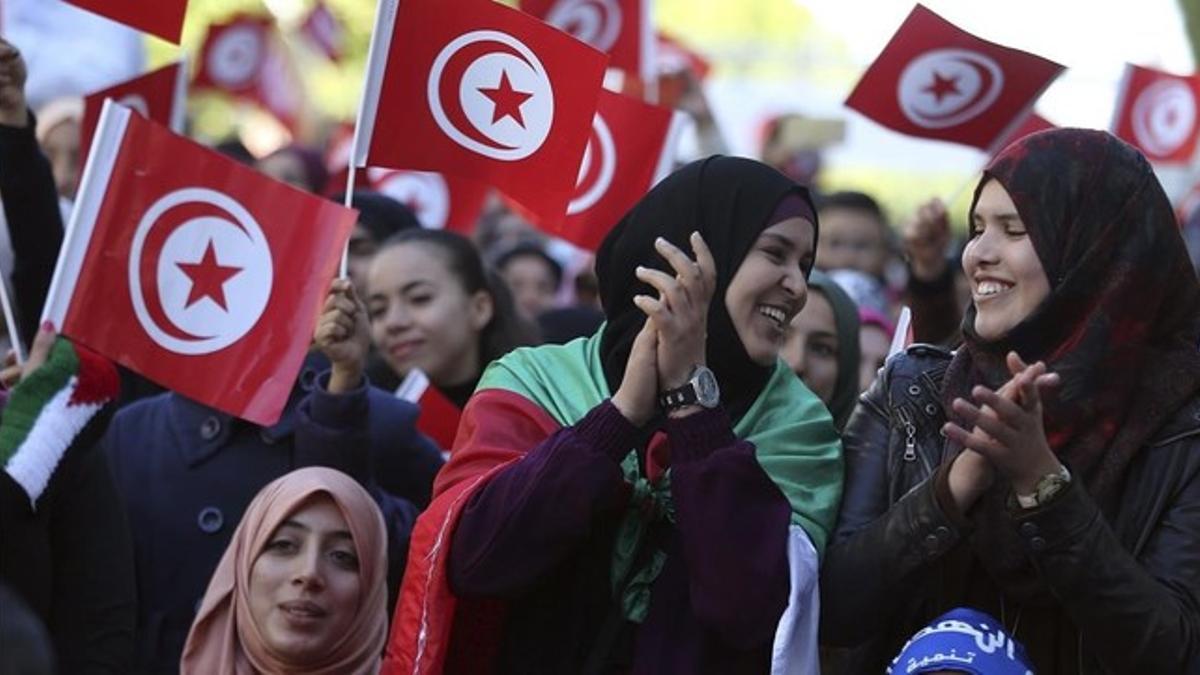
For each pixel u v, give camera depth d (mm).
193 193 16734
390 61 16812
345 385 17875
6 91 18312
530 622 14656
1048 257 13992
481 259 22891
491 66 16812
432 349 22516
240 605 16719
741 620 13961
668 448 14547
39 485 15820
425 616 14305
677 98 34156
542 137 16750
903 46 22016
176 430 18969
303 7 50656
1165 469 13961
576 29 26484
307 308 16875
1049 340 14047
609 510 14531
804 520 14477
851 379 20359
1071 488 13383
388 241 22906
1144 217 14000
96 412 16266
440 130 16844
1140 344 13992
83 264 16484
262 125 47656
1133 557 13773
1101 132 14203
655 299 14711
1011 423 13273
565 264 38250
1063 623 14125
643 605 14508
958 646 13617
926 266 21344
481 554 14086
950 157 52875
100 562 16531
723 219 14938
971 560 14328
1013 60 21984
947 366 14672
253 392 16750
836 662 16328
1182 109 24984
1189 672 13539
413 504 19469
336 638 16688
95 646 16391
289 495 16703
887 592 13977
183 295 16719
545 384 15047
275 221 16875
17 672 10203
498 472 14273
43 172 18500
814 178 39000
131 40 35156
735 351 14859
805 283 15133
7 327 18812
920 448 14531
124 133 16625
